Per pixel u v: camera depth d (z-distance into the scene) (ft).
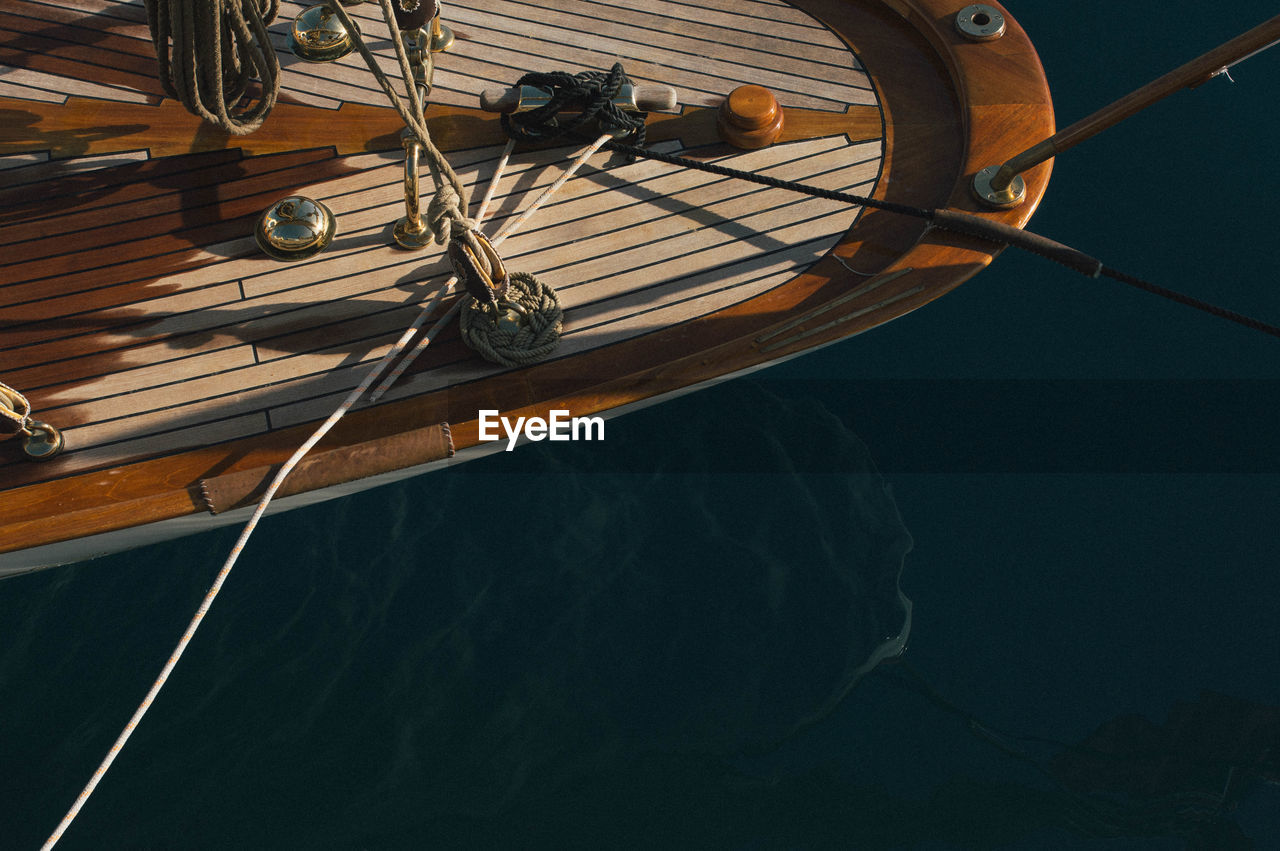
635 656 13.42
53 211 13.07
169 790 13.04
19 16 13.74
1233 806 12.85
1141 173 15.21
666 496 14.02
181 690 13.35
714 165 12.86
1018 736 13.14
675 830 12.88
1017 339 14.62
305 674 13.39
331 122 13.43
